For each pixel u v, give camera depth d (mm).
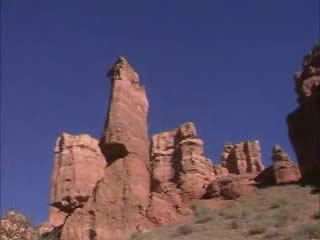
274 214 35031
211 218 37969
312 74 53062
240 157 65938
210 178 56812
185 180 54719
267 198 42312
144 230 38375
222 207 43094
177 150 61094
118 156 42750
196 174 55562
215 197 49750
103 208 39938
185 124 62969
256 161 65250
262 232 30781
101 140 43469
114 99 44312
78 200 53281
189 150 58938
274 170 50812
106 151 42938
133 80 46719
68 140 58719
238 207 40688
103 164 59281
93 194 41125
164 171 61469
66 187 54188
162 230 37281
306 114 50875
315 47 54875
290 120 52594
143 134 44844
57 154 58438
